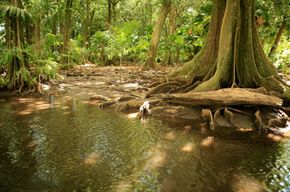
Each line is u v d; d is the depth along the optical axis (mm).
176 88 9148
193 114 7805
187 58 27703
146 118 7852
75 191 4191
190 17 29328
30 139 6223
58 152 5559
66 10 21625
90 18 31188
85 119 7762
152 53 21281
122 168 4922
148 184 4402
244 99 7203
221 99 7383
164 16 20953
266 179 4574
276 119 7000
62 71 19953
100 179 4547
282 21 16266
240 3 8547
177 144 6008
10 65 11812
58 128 6984
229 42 8422
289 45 19938
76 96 10984
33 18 12602
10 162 5105
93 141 6145
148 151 5641
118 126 7176
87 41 30047
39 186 4320
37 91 11742
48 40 16094
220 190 4254
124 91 11531
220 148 5805
